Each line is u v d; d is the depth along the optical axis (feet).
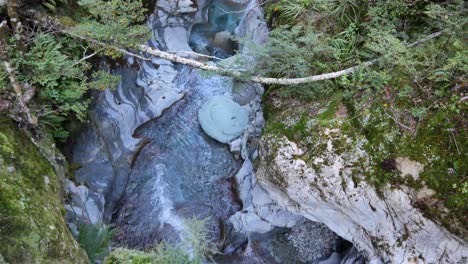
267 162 11.91
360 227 11.18
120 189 14.74
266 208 13.82
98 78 13.15
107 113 14.44
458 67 9.02
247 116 16.21
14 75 8.80
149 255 9.78
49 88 10.48
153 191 14.69
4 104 9.45
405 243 10.20
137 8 12.01
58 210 8.87
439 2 11.04
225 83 14.98
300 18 13.70
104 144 14.14
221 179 15.67
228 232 14.29
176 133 16.34
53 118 11.02
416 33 11.01
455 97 9.55
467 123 9.39
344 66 11.94
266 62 12.56
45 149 10.46
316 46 11.95
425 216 9.46
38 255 7.34
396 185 9.77
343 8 12.67
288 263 13.96
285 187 11.62
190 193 15.12
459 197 8.93
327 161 10.71
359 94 11.19
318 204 11.43
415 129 9.94
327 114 11.31
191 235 11.80
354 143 10.58
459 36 9.66
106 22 11.03
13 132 9.32
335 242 13.97
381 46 9.86
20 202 7.73
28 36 10.19
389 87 10.66
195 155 16.02
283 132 11.69
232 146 15.94
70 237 8.63
